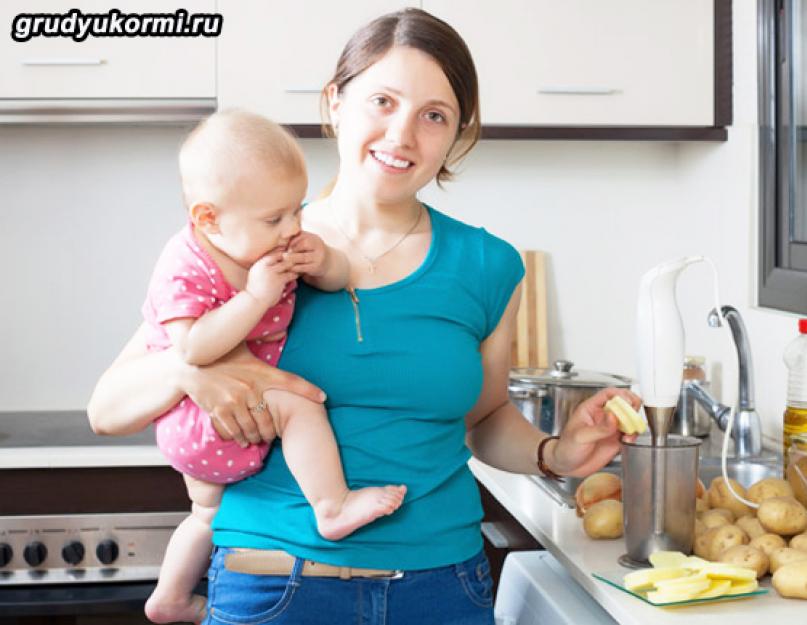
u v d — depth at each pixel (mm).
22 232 2982
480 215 3029
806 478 1702
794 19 2348
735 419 2221
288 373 1457
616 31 2680
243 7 2623
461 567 1476
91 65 2617
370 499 1397
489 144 3010
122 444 2547
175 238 1510
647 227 3055
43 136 2967
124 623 2672
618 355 3074
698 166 2893
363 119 1481
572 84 2684
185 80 2629
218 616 1459
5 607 2393
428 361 1479
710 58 2697
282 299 1479
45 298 2998
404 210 1577
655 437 1605
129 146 2977
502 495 2031
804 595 1456
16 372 3004
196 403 1453
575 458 1679
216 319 1412
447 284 1539
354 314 1487
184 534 1780
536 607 1719
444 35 1490
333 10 2629
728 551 1554
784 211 2434
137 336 1656
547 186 3031
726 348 2707
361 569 1421
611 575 1548
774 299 2477
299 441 1431
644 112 2699
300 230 1442
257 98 2639
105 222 2988
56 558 2480
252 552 1440
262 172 1408
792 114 2379
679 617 1402
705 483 2135
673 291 1618
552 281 3051
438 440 1510
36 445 2537
